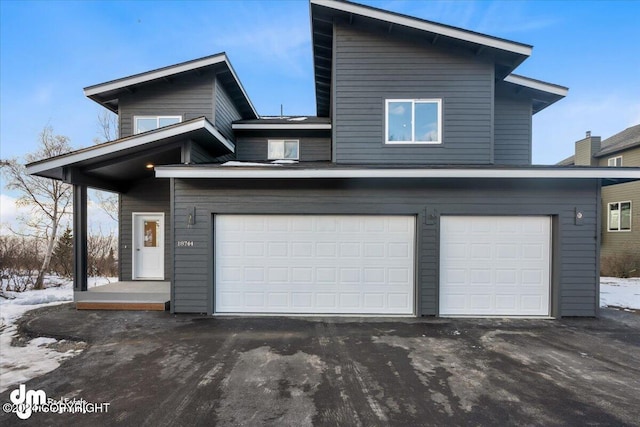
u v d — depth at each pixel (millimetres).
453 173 5707
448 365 3922
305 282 6191
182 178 6121
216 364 3912
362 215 6176
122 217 8766
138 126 8586
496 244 6121
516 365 3938
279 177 5871
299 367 3836
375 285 6172
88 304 6406
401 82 7082
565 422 2803
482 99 7020
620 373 3744
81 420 2805
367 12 6762
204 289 6129
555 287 5992
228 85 9445
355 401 3111
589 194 6000
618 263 13500
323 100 10797
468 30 6699
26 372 3744
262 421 2793
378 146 7023
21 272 10992
